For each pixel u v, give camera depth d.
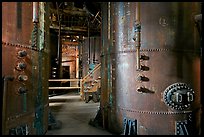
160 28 4.91
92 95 12.48
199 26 5.19
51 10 13.62
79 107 10.49
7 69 3.79
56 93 17.27
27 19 4.35
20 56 4.08
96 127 6.48
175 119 4.85
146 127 4.93
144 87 4.96
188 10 5.06
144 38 4.97
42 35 5.13
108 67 5.98
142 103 4.99
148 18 4.95
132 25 5.17
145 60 4.95
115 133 5.63
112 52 5.77
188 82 4.99
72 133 5.78
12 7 3.95
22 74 4.16
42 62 5.18
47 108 5.98
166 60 4.88
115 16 5.67
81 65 19.06
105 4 6.31
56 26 14.95
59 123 6.86
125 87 5.29
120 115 5.44
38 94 4.92
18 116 4.04
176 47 4.92
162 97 4.86
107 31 6.08
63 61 22.97
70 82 20.88
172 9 4.93
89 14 14.66
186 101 4.85
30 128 4.52
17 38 4.05
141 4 5.00
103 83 6.39
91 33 16.36
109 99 5.93
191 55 5.08
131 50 5.18
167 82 4.86
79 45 19.48
